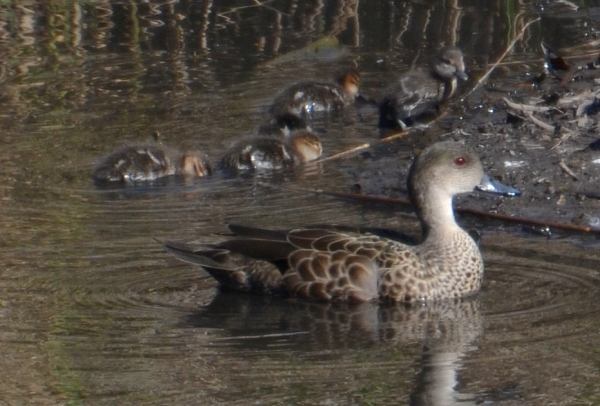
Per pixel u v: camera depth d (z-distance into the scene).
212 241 12.40
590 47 19.19
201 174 15.26
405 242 11.56
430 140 15.93
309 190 14.44
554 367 9.12
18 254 12.05
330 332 10.09
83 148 16.17
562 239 12.32
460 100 17.50
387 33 21.19
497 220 12.97
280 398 8.73
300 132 15.91
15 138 16.58
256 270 11.13
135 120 17.39
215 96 18.50
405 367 9.26
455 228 11.20
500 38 20.42
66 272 11.52
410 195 11.52
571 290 10.81
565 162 14.20
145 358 9.52
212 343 9.84
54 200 14.09
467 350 9.54
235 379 9.09
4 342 9.84
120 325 10.21
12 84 19.06
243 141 15.62
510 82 17.98
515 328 9.99
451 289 10.84
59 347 9.73
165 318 10.44
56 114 17.67
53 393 8.84
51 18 22.22
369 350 9.63
